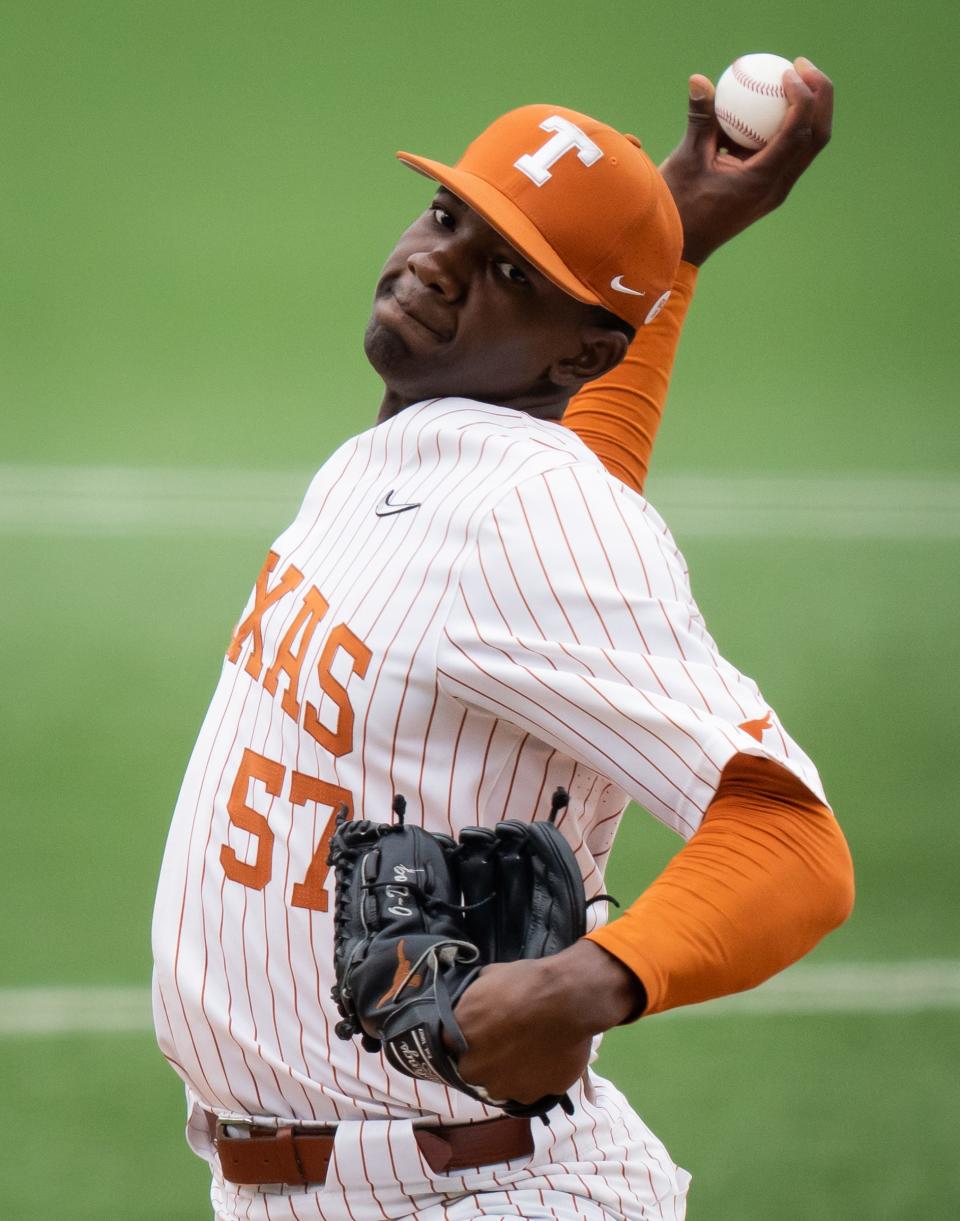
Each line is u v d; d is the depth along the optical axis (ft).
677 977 19.65
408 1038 19.36
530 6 156.25
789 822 20.47
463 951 19.92
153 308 128.47
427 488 24.44
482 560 22.70
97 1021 57.98
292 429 117.70
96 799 76.07
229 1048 24.48
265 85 148.36
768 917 20.02
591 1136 24.82
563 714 21.90
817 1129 51.93
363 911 20.43
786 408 124.57
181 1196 47.75
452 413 25.38
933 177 147.54
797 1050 56.95
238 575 99.35
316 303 130.31
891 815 76.64
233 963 24.53
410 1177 23.63
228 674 27.17
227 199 139.03
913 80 154.92
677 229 26.30
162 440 115.65
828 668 92.38
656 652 22.07
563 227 24.76
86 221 135.64
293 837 23.98
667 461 117.70
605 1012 19.40
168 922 25.73
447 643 22.70
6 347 123.44
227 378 122.52
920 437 121.80
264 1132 24.45
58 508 106.32
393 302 25.81
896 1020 59.11
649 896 20.24
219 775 25.66
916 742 84.53
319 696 23.88
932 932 65.98
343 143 144.36
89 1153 49.80
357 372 124.06
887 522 110.11
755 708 21.68
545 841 20.85
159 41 150.00
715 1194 48.06
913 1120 52.60
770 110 31.50
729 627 96.48
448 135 145.48
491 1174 23.82
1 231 133.80
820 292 136.15
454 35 153.58
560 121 25.30
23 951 63.05
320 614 24.56
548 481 23.06
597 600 22.13
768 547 106.01
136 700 85.51
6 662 88.58
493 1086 19.57
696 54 154.20
